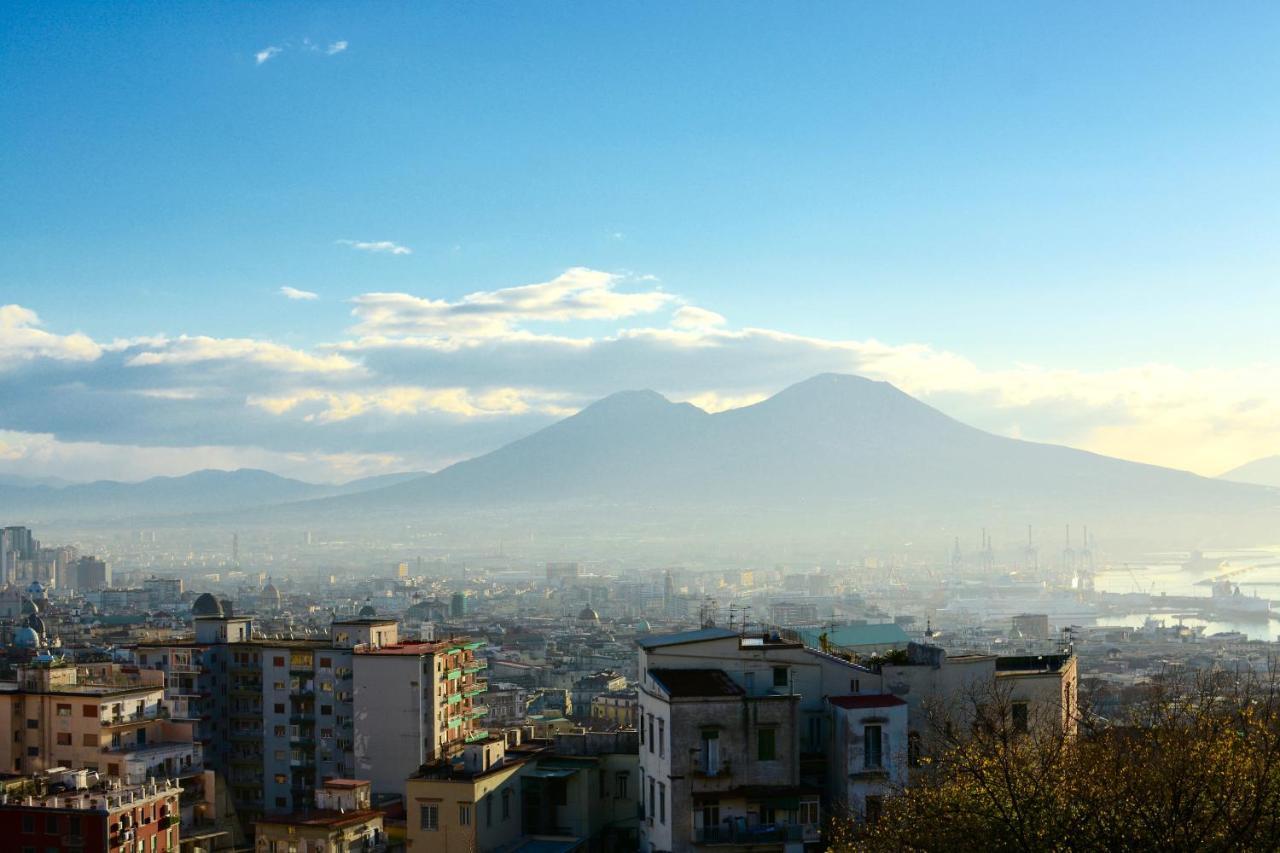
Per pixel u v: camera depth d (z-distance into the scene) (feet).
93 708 535.60
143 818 453.17
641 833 362.12
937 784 275.80
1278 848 193.26
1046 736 299.99
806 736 347.56
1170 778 200.85
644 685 362.12
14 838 433.48
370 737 585.22
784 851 326.65
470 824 378.94
